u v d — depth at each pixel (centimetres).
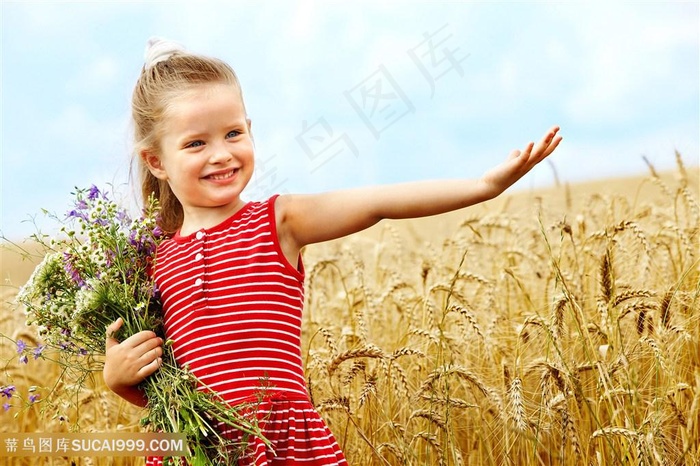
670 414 360
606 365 343
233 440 272
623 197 586
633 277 478
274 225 289
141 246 310
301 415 277
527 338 411
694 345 397
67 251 304
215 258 290
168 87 296
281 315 282
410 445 356
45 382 475
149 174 329
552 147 270
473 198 275
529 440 374
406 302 465
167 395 280
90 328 301
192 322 285
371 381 361
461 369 358
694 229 486
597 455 334
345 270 586
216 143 290
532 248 568
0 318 501
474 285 527
